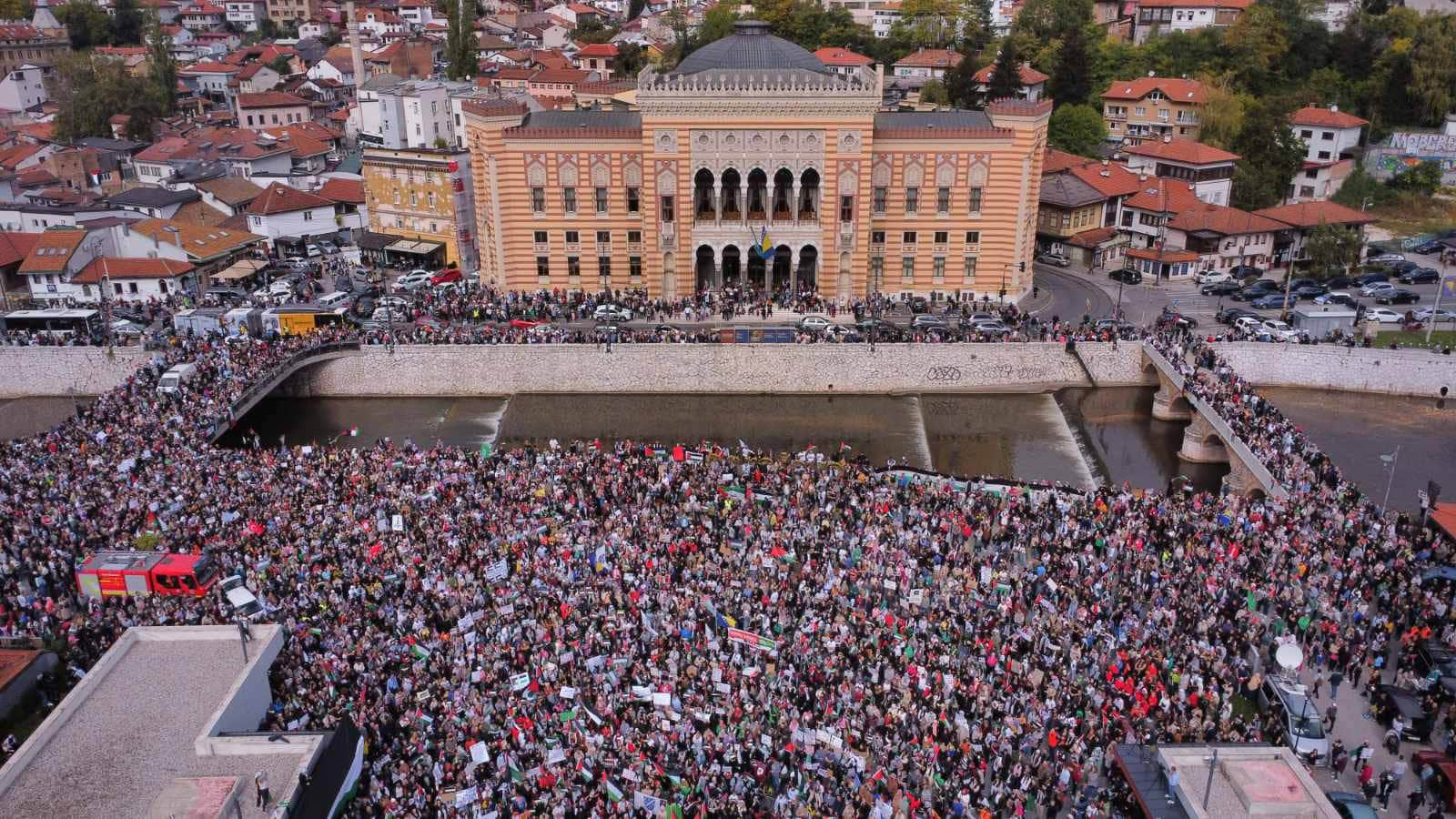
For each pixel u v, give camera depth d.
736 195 117.31
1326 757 51.75
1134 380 107.94
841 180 112.44
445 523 68.62
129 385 94.62
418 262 136.75
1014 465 94.75
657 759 49.34
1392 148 159.25
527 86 195.38
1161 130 165.38
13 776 48.44
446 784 48.59
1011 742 51.25
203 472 76.81
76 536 68.00
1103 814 47.66
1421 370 104.31
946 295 120.75
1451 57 165.12
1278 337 108.50
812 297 115.88
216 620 59.62
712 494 75.38
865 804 46.94
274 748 49.25
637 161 115.06
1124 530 69.62
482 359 107.44
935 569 66.19
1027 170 114.88
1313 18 186.62
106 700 53.66
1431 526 72.06
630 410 106.62
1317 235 130.12
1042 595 62.50
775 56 114.25
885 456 96.25
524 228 118.69
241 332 108.56
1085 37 183.25
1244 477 84.19
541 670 54.91
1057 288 127.56
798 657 56.34
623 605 60.84
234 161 170.75
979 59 184.00
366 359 107.00
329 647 57.59
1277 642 57.28
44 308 116.62
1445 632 58.47
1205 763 47.94
